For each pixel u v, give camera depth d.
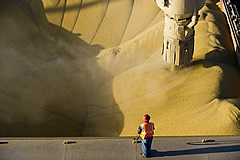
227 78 14.26
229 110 11.70
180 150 7.49
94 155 7.43
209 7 22.45
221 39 17.86
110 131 14.52
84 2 26.98
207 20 19.58
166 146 7.65
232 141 7.83
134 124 13.82
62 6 27.12
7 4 26.72
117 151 7.53
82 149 7.63
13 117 16.14
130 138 8.06
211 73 14.36
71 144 7.83
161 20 24.17
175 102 13.78
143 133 6.48
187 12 11.21
